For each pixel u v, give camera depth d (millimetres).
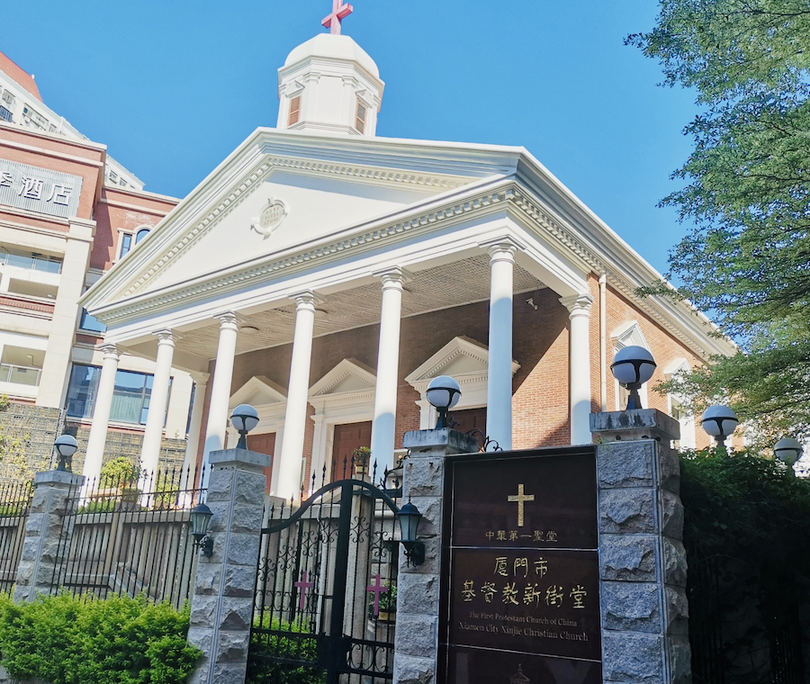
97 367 38062
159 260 23609
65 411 36031
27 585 12180
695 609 7336
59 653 9898
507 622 6703
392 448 16469
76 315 37219
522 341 19453
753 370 13906
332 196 19906
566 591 6469
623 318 20359
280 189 21172
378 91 26766
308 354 19062
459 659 6855
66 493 12812
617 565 6141
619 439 6496
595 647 6199
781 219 12148
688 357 23953
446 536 7254
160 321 22969
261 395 25641
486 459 7242
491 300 15805
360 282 18609
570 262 18156
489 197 16219
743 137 11906
